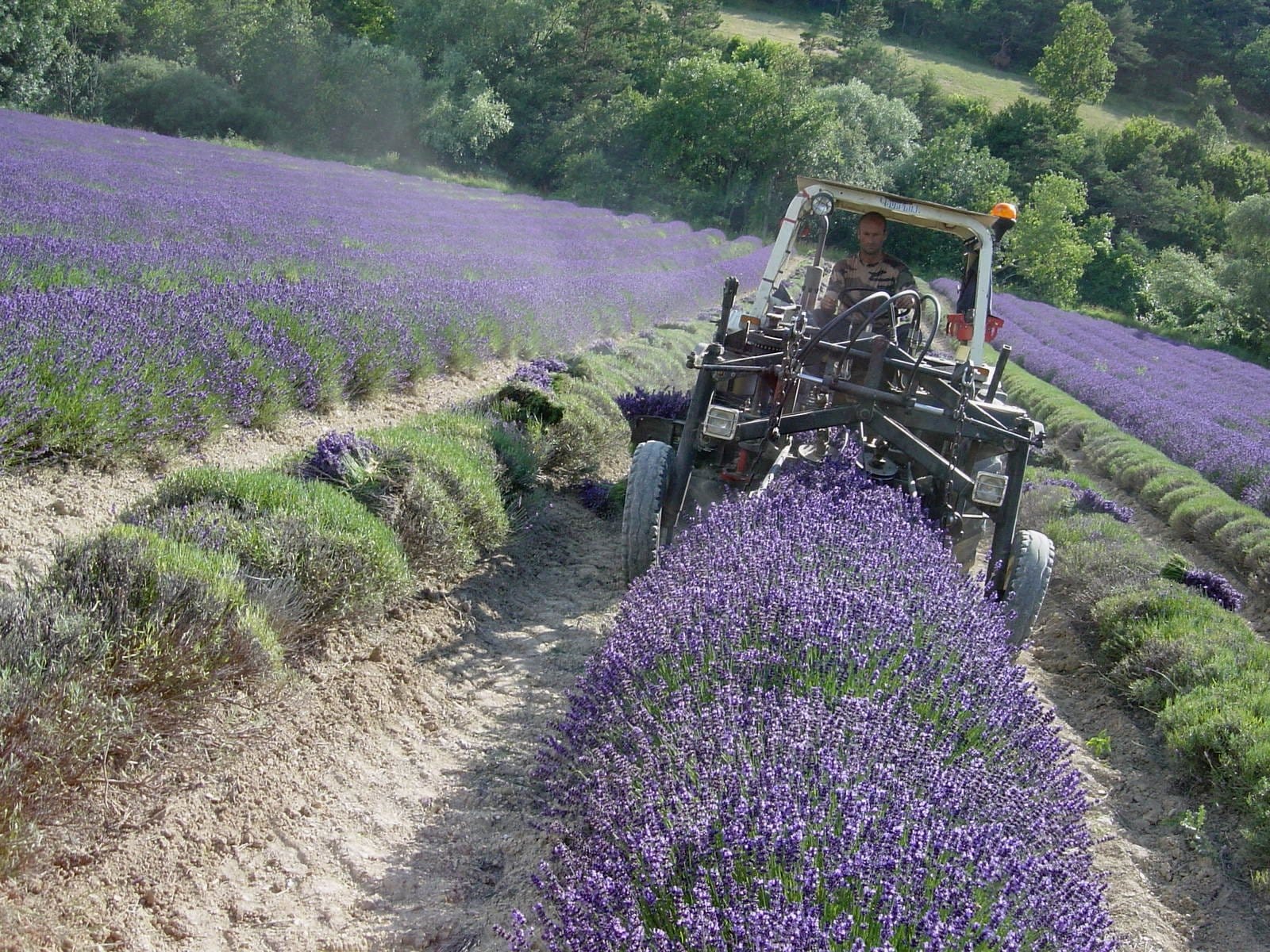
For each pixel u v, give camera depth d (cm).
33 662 340
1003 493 564
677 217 5825
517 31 6406
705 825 286
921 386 618
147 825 345
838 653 405
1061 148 7731
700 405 615
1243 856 461
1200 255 7744
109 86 5284
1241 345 5178
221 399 768
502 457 765
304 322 974
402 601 570
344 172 4288
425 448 662
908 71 9538
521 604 637
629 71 7356
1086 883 321
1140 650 668
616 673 409
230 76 5938
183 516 486
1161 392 2677
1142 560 866
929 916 259
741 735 341
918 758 339
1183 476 1417
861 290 682
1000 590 601
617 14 6706
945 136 6481
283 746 409
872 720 353
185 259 1194
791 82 6244
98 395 625
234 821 362
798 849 278
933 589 473
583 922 272
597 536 796
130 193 1898
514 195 4944
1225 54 11406
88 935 296
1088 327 4406
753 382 647
